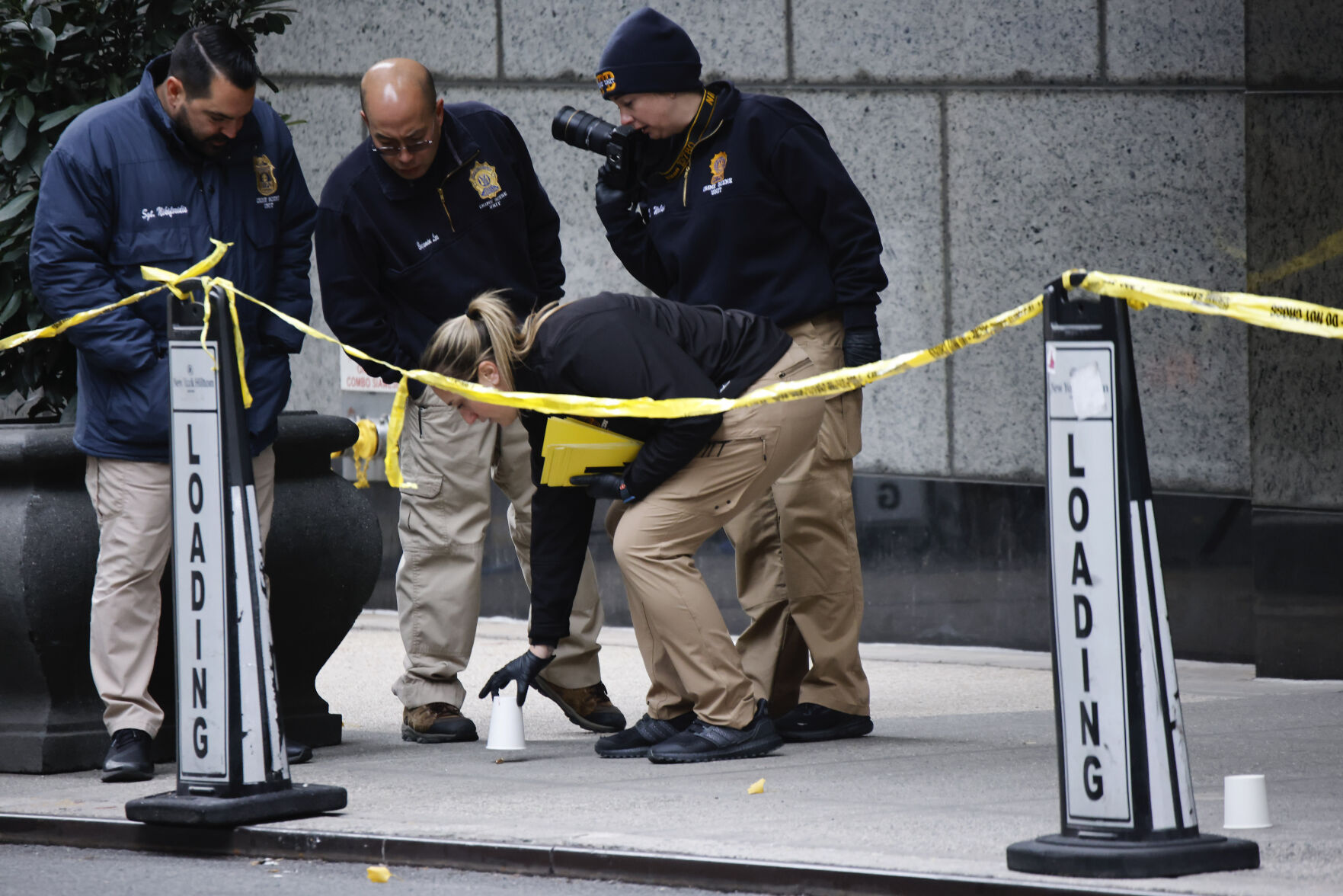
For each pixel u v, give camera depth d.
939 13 30.52
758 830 16.77
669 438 19.78
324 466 23.66
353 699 27.48
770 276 21.94
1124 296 14.02
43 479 21.47
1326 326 13.34
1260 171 26.77
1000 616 30.47
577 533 21.05
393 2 35.62
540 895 15.55
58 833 18.28
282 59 36.88
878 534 31.55
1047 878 14.34
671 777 19.81
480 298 19.58
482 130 23.30
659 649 21.92
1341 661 26.62
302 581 22.89
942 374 30.86
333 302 23.11
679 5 32.91
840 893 14.91
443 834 16.89
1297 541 26.84
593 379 19.42
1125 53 29.00
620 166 22.98
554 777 20.11
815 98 31.70
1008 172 30.11
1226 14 28.16
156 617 21.02
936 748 21.44
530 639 21.28
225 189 21.17
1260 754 20.45
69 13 23.05
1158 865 14.23
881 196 31.23
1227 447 28.45
